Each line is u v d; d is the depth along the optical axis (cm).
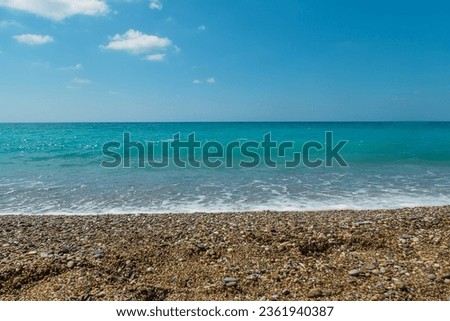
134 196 1318
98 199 1274
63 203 1222
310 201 1228
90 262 630
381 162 2255
